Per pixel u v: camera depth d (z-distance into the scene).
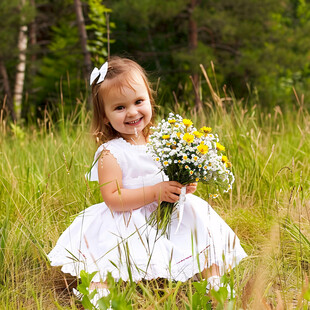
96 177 2.95
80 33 10.93
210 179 2.73
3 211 3.80
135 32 12.99
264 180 4.09
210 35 12.40
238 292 2.49
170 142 2.66
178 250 2.75
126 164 2.86
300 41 10.99
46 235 3.35
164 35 12.40
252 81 10.92
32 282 2.90
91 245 2.82
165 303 2.37
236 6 11.05
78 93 11.45
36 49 12.64
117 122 2.86
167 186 2.73
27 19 11.59
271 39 11.26
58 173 4.30
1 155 4.79
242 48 11.66
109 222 2.82
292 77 12.07
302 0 12.34
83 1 11.92
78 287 2.39
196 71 10.49
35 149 5.41
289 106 10.81
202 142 2.62
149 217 2.82
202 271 2.72
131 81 2.83
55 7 13.96
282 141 5.09
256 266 2.93
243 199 3.93
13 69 13.44
